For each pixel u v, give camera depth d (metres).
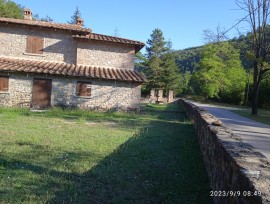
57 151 9.12
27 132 11.95
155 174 7.36
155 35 77.38
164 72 64.31
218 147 5.76
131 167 7.82
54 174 6.95
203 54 59.56
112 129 14.19
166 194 6.15
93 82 23.08
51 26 23.98
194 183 6.85
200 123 11.34
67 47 24.92
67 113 20.05
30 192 5.83
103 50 25.45
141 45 25.81
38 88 22.20
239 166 3.89
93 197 5.81
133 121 18.03
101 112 22.38
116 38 26.27
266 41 28.19
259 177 3.47
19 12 48.50
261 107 50.66
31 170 7.11
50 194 5.80
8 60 23.16
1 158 7.89
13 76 21.84
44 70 21.81
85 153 9.07
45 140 10.60
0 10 44.88
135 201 5.75
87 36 24.95
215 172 5.96
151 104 39.06
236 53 60.22
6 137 10.73
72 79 22.72
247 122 20.92
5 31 23.84
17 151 8.83
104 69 24.84
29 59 24.19
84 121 16.81
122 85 23.53
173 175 7.34
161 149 10.10
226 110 34.72
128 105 23.58
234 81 58.72
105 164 7.98
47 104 22.36
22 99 21.98
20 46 24.06
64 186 6.27
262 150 10.46
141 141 11.34
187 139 12.30
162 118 20.62
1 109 19.53
